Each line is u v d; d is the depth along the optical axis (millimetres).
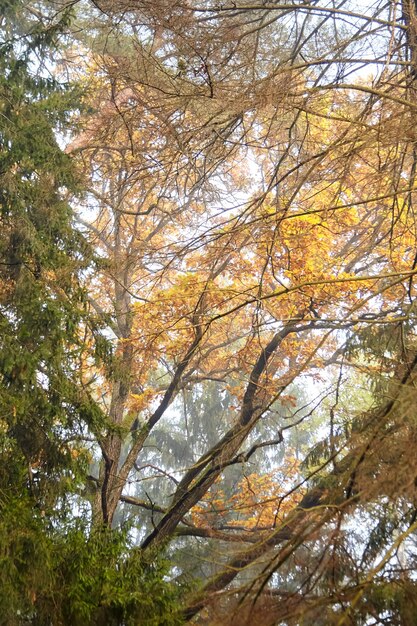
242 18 10859
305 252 14031
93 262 13172
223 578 8289
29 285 12109
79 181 13383
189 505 15039
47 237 12812
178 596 9266
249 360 17297
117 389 16781
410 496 6137
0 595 8656
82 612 8797
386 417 6465
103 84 14891
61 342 11969
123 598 8867
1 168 12805
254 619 6145
